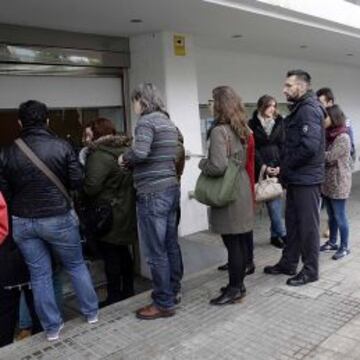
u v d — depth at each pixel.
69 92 5.66
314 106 3.96
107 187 4.18
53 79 5.50
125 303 4.14
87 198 4.19
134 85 6.22
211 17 5.29
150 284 6.04
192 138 6.28
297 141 4.03
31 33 5.17
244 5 5.04
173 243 3.90
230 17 5.35
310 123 3.92
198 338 3.44
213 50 7.62
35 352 3.38
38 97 5.36
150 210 3.52
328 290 4.14
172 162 3.59
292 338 3.37
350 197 8.37
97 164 4.06
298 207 4.19
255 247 5.59
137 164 3.52
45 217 3.30
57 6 4.43
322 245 5.33
